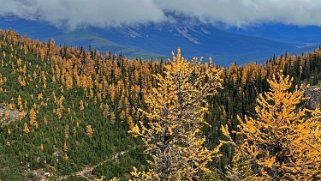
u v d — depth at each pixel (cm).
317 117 1461
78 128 13188
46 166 10375
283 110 1470
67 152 11538
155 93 1638
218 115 14188
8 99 13750
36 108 13700
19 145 10931
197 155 1612
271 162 1441
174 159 1620
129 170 11062
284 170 1497
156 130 1661
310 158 1474
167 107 1631
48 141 11619
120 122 14338
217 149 1597
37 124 12288
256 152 1518
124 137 13375
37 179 9781
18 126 12044
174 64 1597
